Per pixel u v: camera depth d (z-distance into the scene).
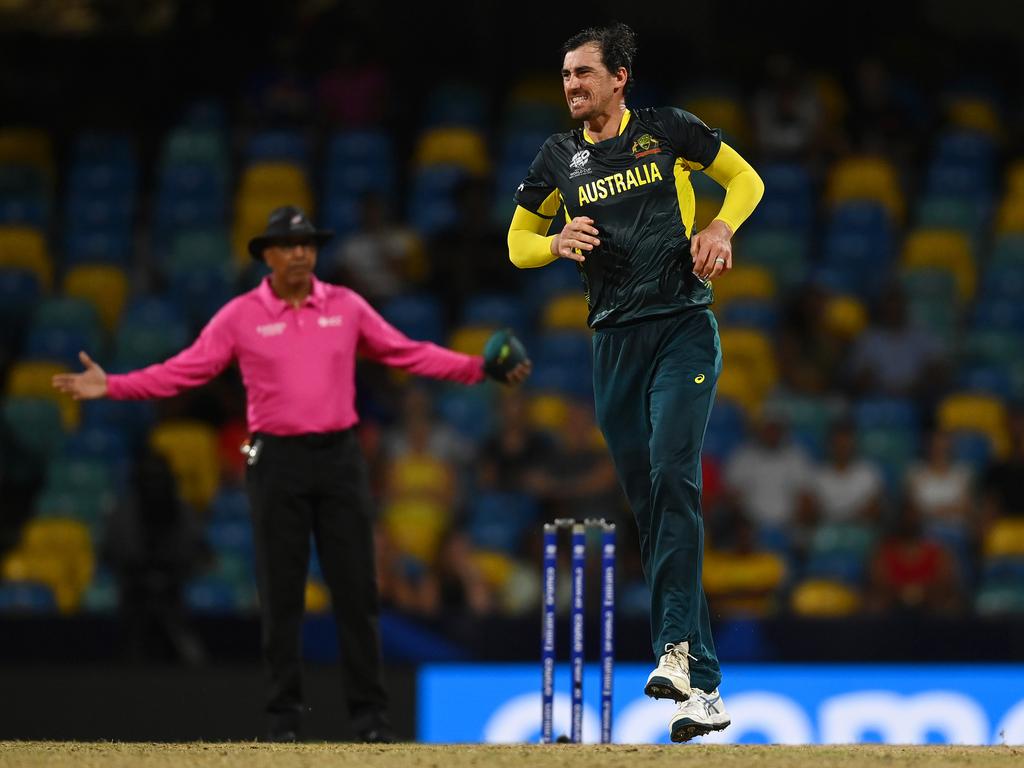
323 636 29.27
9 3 53.91
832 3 55.00
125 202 49.94
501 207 49.06
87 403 42.19
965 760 15.23
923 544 35.00
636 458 17.34
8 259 47.22
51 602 35.62
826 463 38.94
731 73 54.56
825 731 29.00
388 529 36.50
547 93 53.81
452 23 55.44
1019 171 50.69
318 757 15.55
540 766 14.64
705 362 16.77
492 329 43.69
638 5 55.41
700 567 16.80
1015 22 55.69
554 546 20.55
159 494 30.48
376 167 50.44
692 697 16.73
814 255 48.25
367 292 43.66
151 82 54.06
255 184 49.12
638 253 16.78
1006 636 29.20
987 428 41.41
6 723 29.16
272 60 54.09
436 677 29.14
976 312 45.75
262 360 21.56
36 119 53.53
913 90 54.06
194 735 29.16
